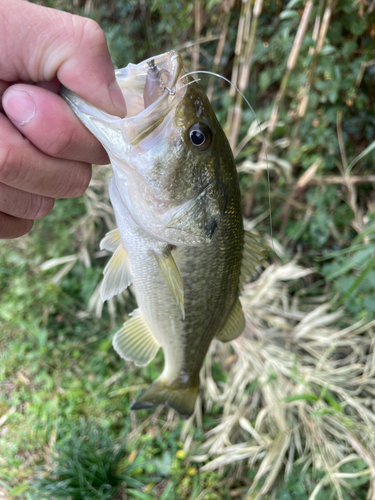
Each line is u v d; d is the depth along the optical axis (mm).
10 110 133
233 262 207
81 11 460
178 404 253
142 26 475
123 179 164
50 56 131
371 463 301
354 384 362
